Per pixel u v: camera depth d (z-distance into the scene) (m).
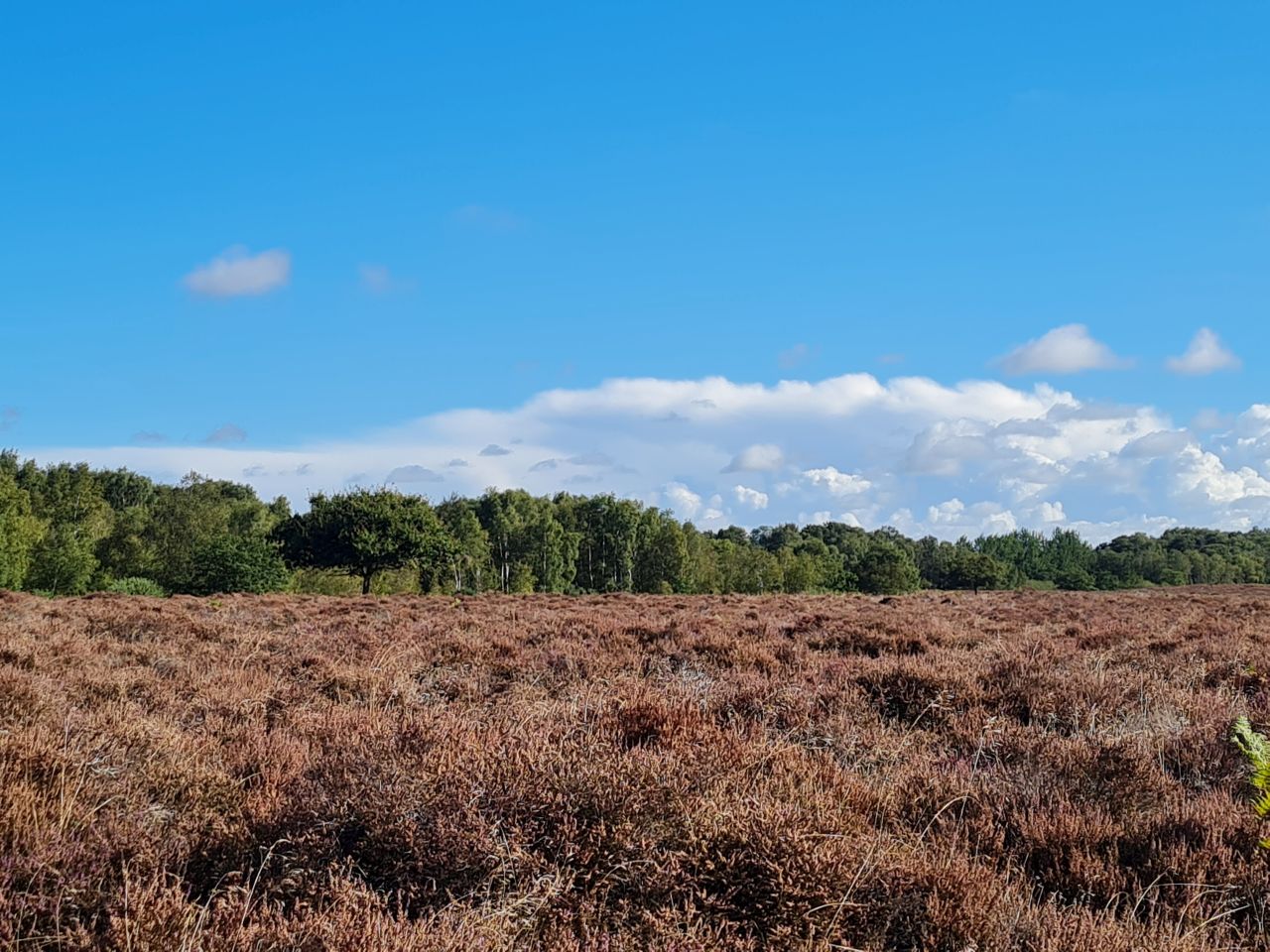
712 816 3.57
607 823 3.48
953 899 3.23
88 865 3.35
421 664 9.97
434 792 3.67
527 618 17.23
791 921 3.06
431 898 3.15
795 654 10.73
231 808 4.34
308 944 2.70
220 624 14.12
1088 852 3.82
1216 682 8.77
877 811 4.35
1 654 8.59
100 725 5.50
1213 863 3.70
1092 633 14.25
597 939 2.88
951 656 10.58
